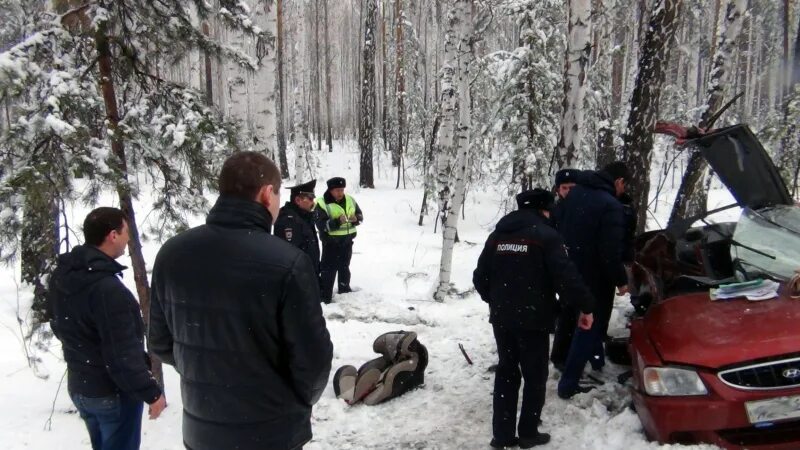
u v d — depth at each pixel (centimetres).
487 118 1449
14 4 439
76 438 432
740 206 484
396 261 1130
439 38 2922
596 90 1275
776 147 1354
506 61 1187
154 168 468
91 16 433
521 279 386
